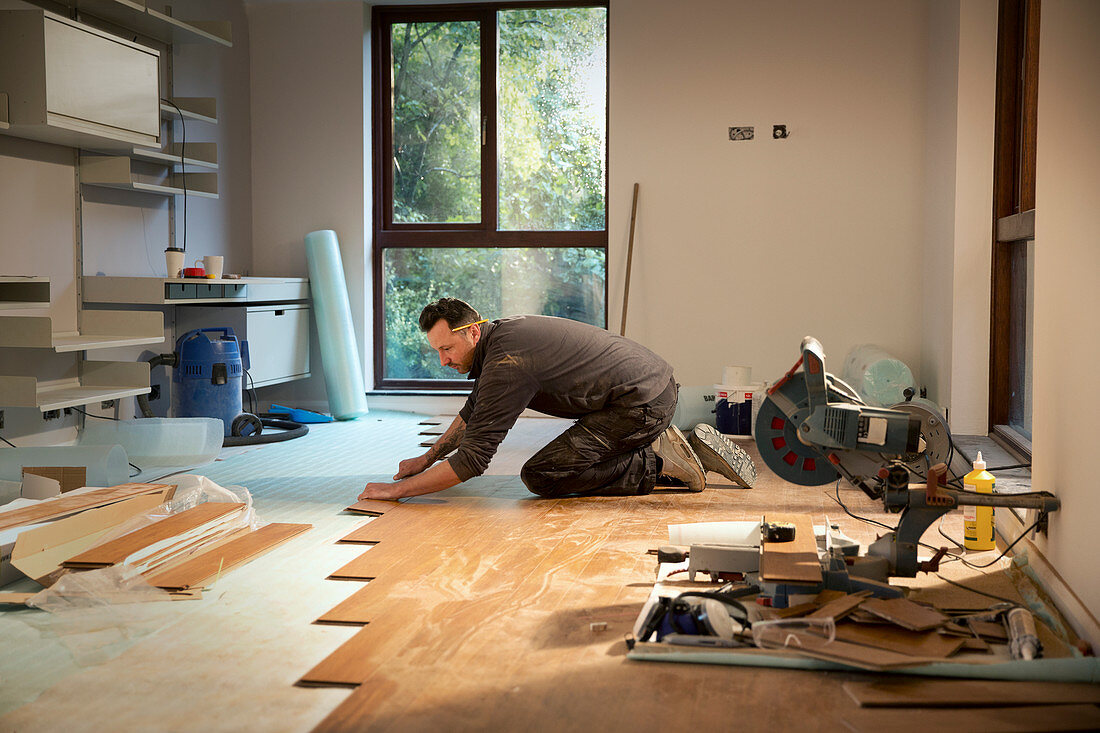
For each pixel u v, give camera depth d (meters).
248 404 6.81
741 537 2.95
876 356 5.40
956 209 5.18
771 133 6.29
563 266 6.81
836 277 6.29
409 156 6.90
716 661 2.12
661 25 6.35
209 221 6.27
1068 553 2.44
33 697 2.01
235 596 2.67
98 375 4.78
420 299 6.98
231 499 3.61
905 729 1.77
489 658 2.16
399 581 2.76
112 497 3.32
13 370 4.42
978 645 2.14
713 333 6.45
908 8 6.09
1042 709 1.85
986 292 5.17
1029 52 4.61
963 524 3.44
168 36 5.43
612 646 2.24
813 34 6.20
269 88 6.80
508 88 6.78
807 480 3.08
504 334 3.82
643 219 6.47
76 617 2.48
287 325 6.35
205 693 2.02
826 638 2.13
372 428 6.11
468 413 4.06
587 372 3.87
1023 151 4.70
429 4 6.75
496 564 2.94
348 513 3.73
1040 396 2.81
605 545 3.17
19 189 4.53
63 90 4.16
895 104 6.14
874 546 2.68
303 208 6.82
